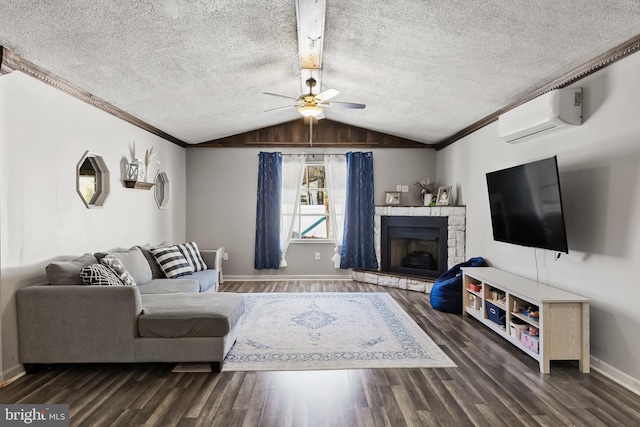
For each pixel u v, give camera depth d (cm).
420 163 699
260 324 430
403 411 249
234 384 288
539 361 315
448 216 597
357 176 688
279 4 291
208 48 345
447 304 486
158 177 578
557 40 284
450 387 283
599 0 232
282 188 695
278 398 267
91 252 399
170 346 306
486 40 305
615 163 295
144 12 270
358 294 582
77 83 360
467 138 572
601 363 307
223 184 693
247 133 685
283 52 384
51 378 298
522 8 254
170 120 527
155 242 559
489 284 405
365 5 288
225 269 694
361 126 681
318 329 414
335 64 418
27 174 312
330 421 237
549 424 234
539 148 392
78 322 303
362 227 685
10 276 295
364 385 286
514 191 401
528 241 384
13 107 297
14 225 299
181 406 255
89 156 408
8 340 292
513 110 401
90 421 237
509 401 262
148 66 356
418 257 648
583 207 329
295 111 628
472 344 372
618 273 292
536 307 351
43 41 282
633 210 279
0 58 275
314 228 710
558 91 328
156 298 354
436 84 420
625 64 285
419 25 302
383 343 373
